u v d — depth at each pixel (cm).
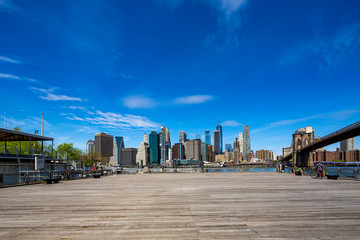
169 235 512
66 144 6438
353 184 1531
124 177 2623
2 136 2241
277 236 503
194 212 720
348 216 664
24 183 1842
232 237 498
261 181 1788
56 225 598
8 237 513
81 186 1571
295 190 1212
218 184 1562
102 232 538
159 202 890
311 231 535
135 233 528
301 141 15638
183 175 2809
